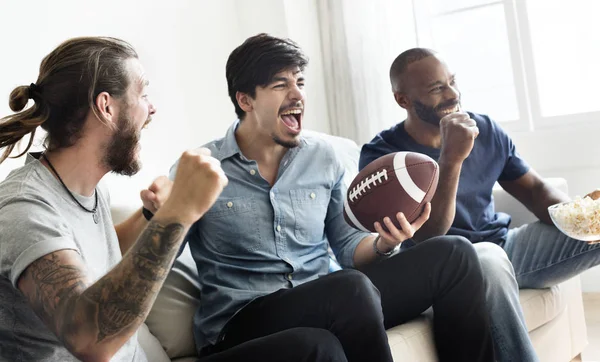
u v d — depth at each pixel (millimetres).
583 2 3305
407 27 3508
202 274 1863
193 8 3314
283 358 1438
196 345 1885
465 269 1737
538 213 2252
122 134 1350
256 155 1897
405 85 2264
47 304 1131
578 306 2424
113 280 1104
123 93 1342
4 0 2426
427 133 2266
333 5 3609
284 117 1854
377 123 3566
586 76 3338
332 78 3645
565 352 2299
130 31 2955
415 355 1725
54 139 1324
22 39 2477
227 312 1773
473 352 1738
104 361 1121
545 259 2158
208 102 3354
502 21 3457
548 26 3373
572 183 3242
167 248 1119
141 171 2926
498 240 2260
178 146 3150
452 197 2006
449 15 3566
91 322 1091
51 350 1267
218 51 3447
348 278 1590
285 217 1852
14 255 1172
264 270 1811
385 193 1722
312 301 1606
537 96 3359
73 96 1308
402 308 1790
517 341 1819
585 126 3236
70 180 1340
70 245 1190
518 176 2322
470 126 1973
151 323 1861
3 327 1245
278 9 3498
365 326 1558
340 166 1979
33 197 1242
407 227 1714
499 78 3500
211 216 1837
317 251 1906
